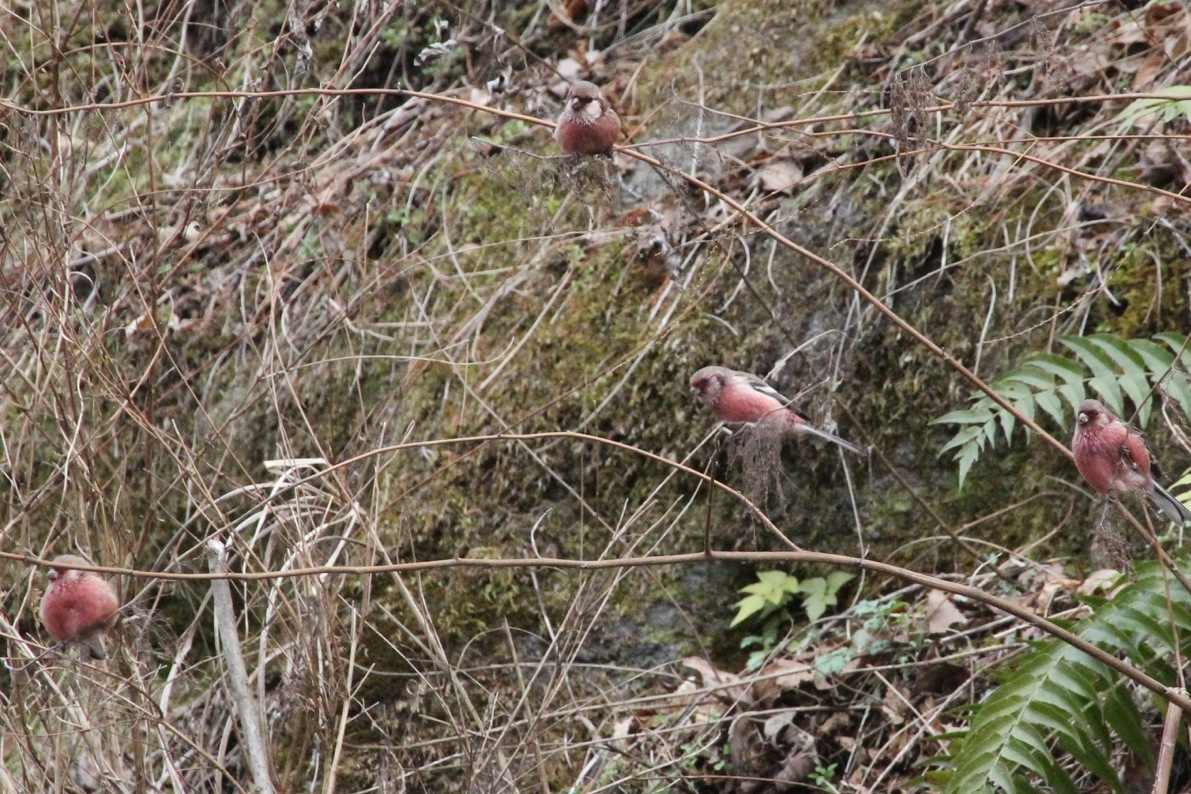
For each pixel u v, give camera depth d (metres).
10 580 10.39
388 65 13.84
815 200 10.70
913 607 9.28
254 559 8.98
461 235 12.25
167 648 9.30
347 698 8.41
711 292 10.59
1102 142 10.04
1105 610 6.96
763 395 7.44
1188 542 8.38
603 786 8.99
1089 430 6.05
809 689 9.17
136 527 11.04
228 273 12.84
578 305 11.11
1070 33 10.90
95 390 10.30
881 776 8.22
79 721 8.48
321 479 9.86
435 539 10.57
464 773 8.83
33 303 10.46
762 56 12.16
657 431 10.43
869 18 11.96
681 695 8.93
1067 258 9.66
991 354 9.60
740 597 10.05
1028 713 6.76
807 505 10.02
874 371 9.98
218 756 9.16
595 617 8.99
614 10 13.89
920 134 6.65
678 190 6.71
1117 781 6.70
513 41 10.95
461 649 10.30
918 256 10.09
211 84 13.82
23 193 10.27
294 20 10.54
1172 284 9.21
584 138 6.93
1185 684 6.88
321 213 12.91
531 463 10.61
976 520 9.45
